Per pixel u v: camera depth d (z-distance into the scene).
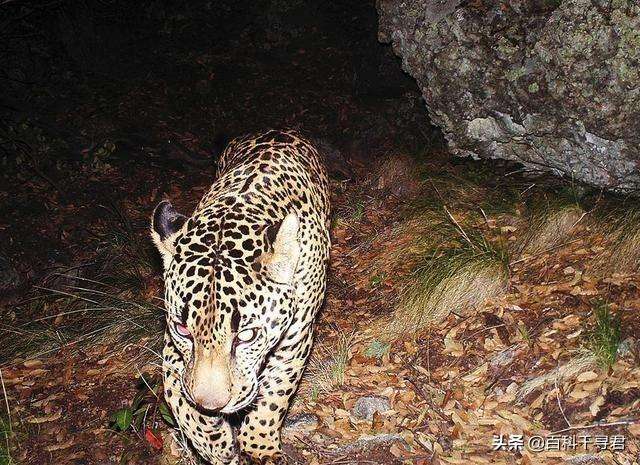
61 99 3.79
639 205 2.02
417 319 1.92
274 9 4.43
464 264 1.97
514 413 1.59
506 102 2.28
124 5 4.45
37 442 1.76
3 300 2.44
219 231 1.27
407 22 2.39
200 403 1.18
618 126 2.10
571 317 1.76
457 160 2.62
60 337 2.16
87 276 2.47
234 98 3.88
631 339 1.64
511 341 1.78
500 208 2.27
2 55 3.82
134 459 1.64
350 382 1.79
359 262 2.30
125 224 2.71
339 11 4.48
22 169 3.18
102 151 3.26
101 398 1.88
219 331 1.18
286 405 1.45
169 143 3.38
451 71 2.33
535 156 2.40
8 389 1.97
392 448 1.55
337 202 2.68
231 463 1.44
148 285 2.34
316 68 4.10
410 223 2.34
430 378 1.75
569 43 2.08
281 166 1.52
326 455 1.56
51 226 2.83
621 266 1.88
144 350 2.01
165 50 4.26
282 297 1.25
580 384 1.58
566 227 2.07
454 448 1.54
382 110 3.37
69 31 4.06
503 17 2.21
